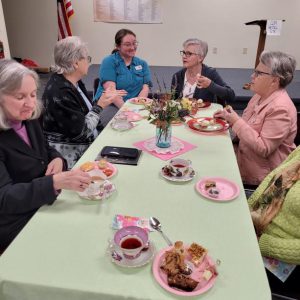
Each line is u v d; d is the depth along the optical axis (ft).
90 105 7.61
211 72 9.05
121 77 10.36
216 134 6.20
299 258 3.63
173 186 4.26
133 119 7.06
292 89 13.37
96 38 16.99
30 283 2.69
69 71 6.25
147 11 16.33
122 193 4.06
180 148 5.49
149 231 3.34
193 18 16.39
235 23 16.35
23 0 16.43
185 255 2.98
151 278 2.77
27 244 3.13
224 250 3.08
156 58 17.34
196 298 2.57
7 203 3.59
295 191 3.81
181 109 5.96
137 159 4.98
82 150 6.75
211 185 4.16
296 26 16.15
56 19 16.75
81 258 2.97
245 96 12.55
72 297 2.68
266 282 2.71
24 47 17.38
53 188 3.67
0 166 3.92
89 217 3.57
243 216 3.63
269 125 5.70
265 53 5.94
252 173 6.22
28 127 4.65
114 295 2.61
